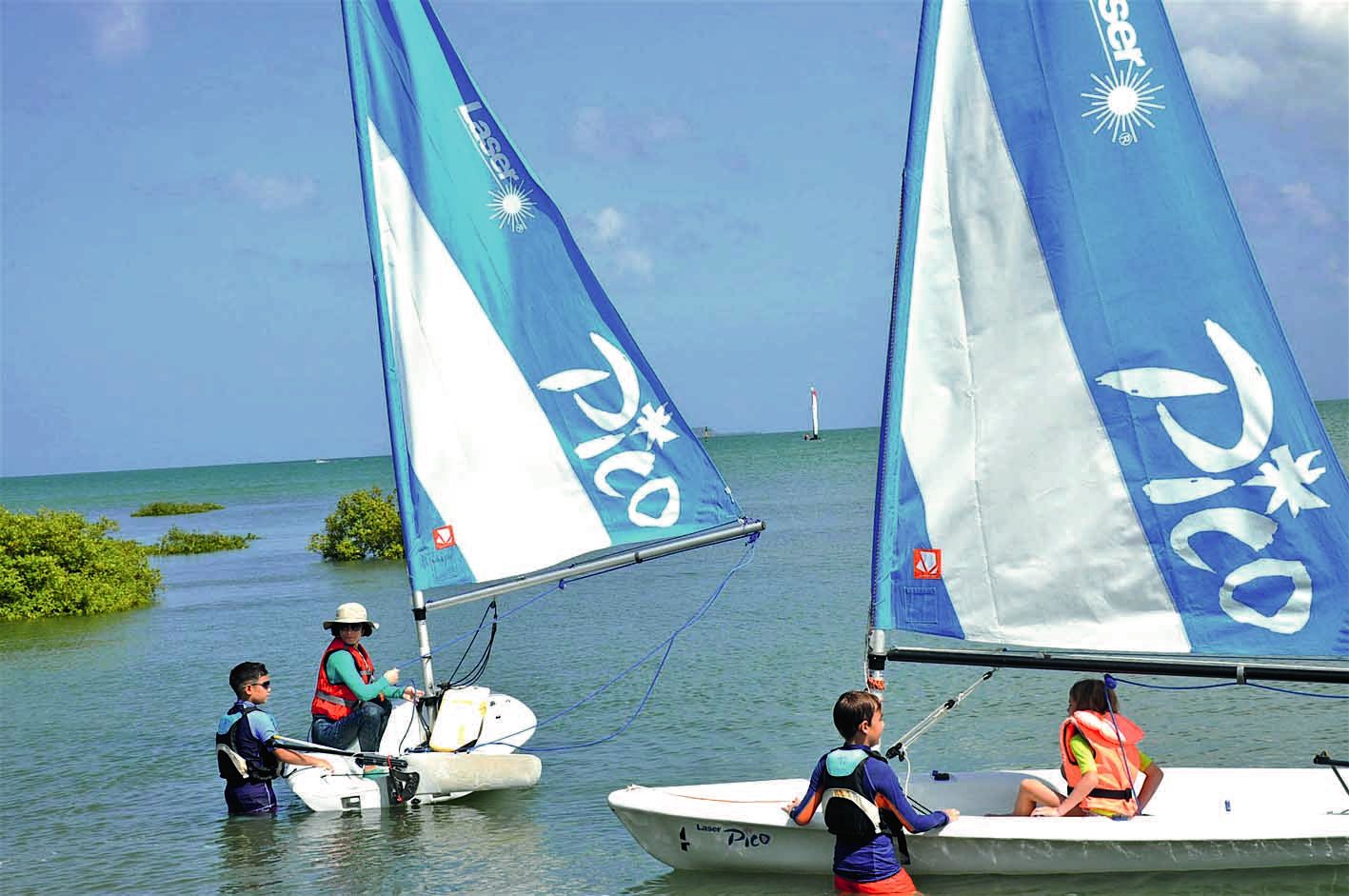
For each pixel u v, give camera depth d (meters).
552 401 11.59
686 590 23.88
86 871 8.96
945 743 11.63
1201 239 7.48
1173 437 7.53
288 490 107.12
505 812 10.04
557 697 14.55
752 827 7.93
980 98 7.55
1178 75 7.50
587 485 11.70
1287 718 11.81
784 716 12.91
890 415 7.65
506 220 11.46
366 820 10.03
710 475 12.14
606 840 9.14
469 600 11.23
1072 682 14.05
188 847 9.46
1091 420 7.55
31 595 25.64
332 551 36.69
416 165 11.20
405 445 11.09
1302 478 7.43
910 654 7.69
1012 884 7.61
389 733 11.28
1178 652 7.56
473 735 10.86
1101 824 7.60
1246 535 7.50
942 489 7.64
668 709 13.52
